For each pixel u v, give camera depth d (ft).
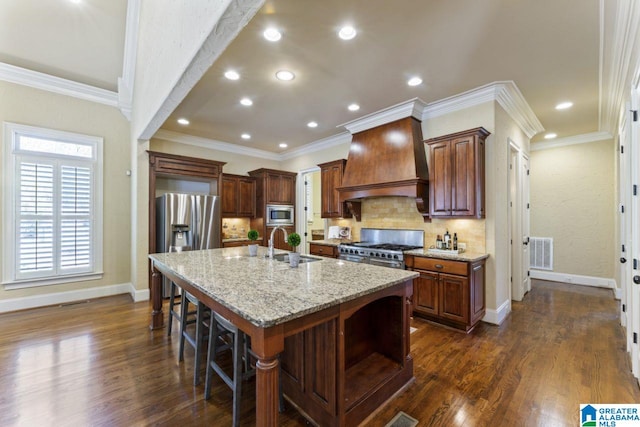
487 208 11.12
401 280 6.43
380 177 13.16
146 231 14.23
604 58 8.70
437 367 7.77
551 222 17.70
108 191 14.60
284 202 20.39
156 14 10.26
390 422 5.71
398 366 6.82
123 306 13.04
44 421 5.76
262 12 6.86
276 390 4.28
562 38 7.81
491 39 7.91
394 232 14.32
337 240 16.71
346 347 6.74
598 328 10.37
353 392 5.85
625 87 9.46
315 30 7.55
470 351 8.68
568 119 13.97
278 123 15.06
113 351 8.73
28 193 12.52
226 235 19.58
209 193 18.16
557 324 10.78
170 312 10.01
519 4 6.59
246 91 11.22
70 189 13.51
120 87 14.51
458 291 10.09
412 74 9.87
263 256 9.93
